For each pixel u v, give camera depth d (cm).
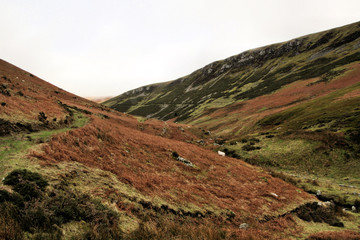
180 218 1180
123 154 1906
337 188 2312
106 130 2377
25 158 1102
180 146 3055
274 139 4244
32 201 737
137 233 850
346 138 3209
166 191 1445
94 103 7019
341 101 5331
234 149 4306
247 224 1332
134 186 1312
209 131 8206
